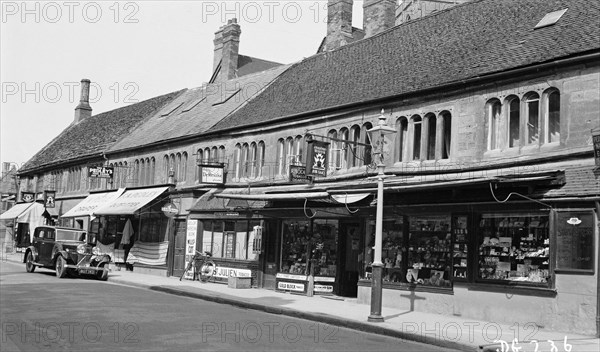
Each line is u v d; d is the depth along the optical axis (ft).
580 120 46.14
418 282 55.93
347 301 63.00
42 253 89.45
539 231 46.91
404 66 68.74
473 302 50.47
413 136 60.29
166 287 72.79
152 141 106.42
